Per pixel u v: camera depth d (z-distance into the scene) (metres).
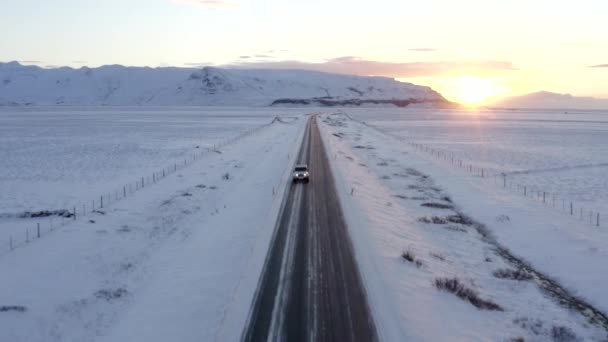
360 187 41.56
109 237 27.17
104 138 98.44
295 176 43.16
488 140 100.25
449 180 48.66
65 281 20.67
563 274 22.97
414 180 49.69
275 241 25.00
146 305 18.14
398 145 84.81
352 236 25.91
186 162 61.00
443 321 16.67
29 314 17.34
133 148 79.00
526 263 25.27
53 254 24.02
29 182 47.44
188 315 17.02
